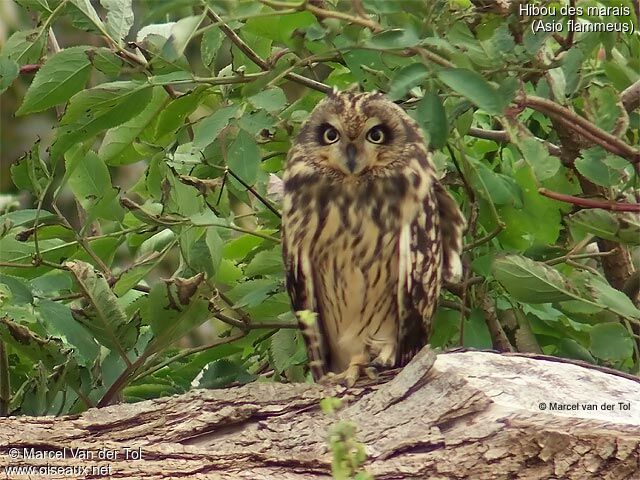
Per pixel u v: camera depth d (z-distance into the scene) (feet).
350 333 31.76
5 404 31.32
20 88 46.93
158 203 33.63
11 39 29.63
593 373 24.73
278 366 32.68
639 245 31.24
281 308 32.86
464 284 32.76
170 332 29.48
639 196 34.40
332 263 31.27
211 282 30.27
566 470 22.36
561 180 33.47
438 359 24.84
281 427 23.99
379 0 26.63
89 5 29.35
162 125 32.48
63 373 29.60
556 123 33.53
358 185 30.78
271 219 33.94
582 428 22.54
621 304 29.96
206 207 32.55
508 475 22.48
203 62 31.04
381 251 30.96
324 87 33.09
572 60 30.73
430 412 23.38
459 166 33.45
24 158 29.71
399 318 31.17
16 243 31.55
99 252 32.65
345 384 26.43
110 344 29.86
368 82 32.27
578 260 36.09
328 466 22.97
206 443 24.00
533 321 34.91
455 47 27.66
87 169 32.07
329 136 30.86
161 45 29.71
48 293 31.99
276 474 22.93
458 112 29.68
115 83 29.19
